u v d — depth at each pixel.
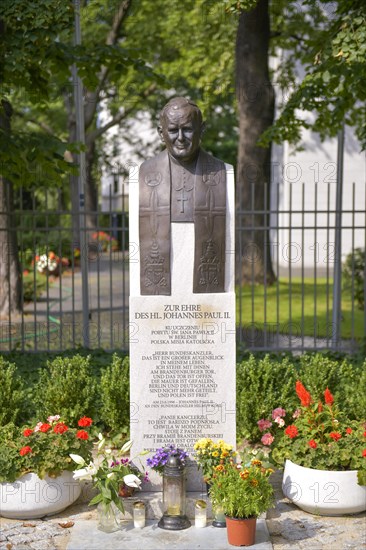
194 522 6.31
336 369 8.24
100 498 6.04
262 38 17.11
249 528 5.80
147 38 24.45
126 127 33.50
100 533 6.04
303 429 6.62
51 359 10.42
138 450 6.62
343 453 6.35
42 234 27.30
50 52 10.40
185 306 6.55
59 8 9.44
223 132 34.81
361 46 9.21
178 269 6.55
